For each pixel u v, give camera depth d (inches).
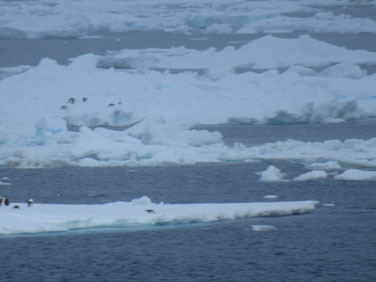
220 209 3230.8
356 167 4279.0
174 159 4475.9
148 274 2684.5
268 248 2910.9
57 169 4419.3
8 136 4963.1
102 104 5841.5
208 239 2982.3
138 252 2856.8
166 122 5167.3
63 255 2834.6
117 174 4261.8
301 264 2773.1
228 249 2901.1
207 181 4079.7
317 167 4333.2
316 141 5265.8
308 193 3767.2
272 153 4643.2
